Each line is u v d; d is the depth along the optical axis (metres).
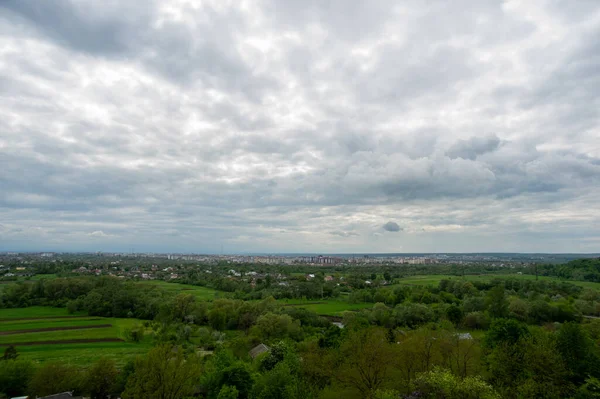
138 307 124.31
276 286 186.12
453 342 57.03
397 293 146.00
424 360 52.59
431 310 109.94
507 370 48.44
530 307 106.56
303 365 55.75
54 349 85.06
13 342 89.12
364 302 147.50
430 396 41.66
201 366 62.16
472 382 39.22
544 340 54.94
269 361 63.84
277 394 46.72
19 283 144.62
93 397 60.69
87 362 76.50
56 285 141.00
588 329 72.75
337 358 54.34
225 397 47.50
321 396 49.81
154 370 50.41
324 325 110.75
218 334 98.31
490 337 63.00
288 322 97.31
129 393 50.06
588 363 50.38
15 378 60.16
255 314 113.88
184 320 117.00
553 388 43.47
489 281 176.25
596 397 40.47
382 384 49.06
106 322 112.44
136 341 93.19
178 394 51.03
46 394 58.34
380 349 51.09
